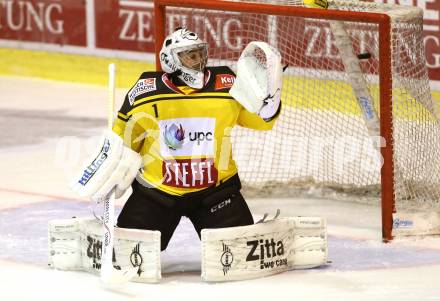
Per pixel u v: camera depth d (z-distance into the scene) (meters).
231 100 11.98
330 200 16.34
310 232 12.64
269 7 14.53
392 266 12.81
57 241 12.69
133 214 12.21
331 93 18.06
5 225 15.24
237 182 12.28
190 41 11.83
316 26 18.69
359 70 15.58
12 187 17.80
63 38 28.12
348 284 11.98
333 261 13.08
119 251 12.05
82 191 11.80
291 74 18.92
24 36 28.92
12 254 13.64
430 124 14.98
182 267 12.89
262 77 11.71
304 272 12.52
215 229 11.83
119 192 11.97
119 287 11.90
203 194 12.14
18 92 27.11
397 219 14.05
